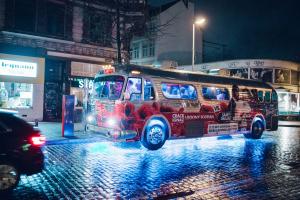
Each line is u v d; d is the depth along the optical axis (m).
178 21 39.19
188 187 7.05
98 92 12.00
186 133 12.55
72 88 20.69
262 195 6.57
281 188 7.11
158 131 11.70
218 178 7.88
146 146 11.45
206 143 14.09
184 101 12.51
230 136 17.02
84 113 12.70
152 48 38.81
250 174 8.34
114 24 20.78
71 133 14.14
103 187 6.93
